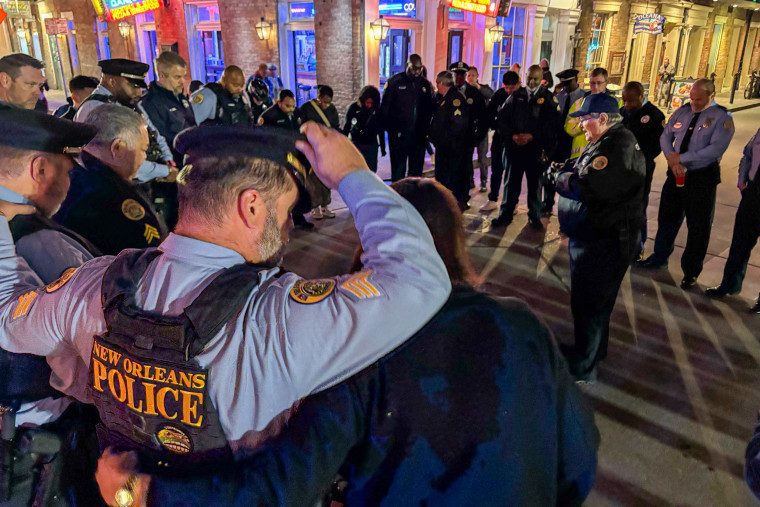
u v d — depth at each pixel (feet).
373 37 33.81
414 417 2.86
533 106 17.89
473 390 2.88
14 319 3.35
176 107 13.35
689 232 14.28
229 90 16.15
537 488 3.19
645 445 8.95
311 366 2.68
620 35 54.65
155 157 10.98
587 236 9.21
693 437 9.13
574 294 9.74
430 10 36.99
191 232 2.91
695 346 11.85
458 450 2.89
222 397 2.65
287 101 17.87
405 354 2.88
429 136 20.54
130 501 2.77
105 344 2.84
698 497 7.91
